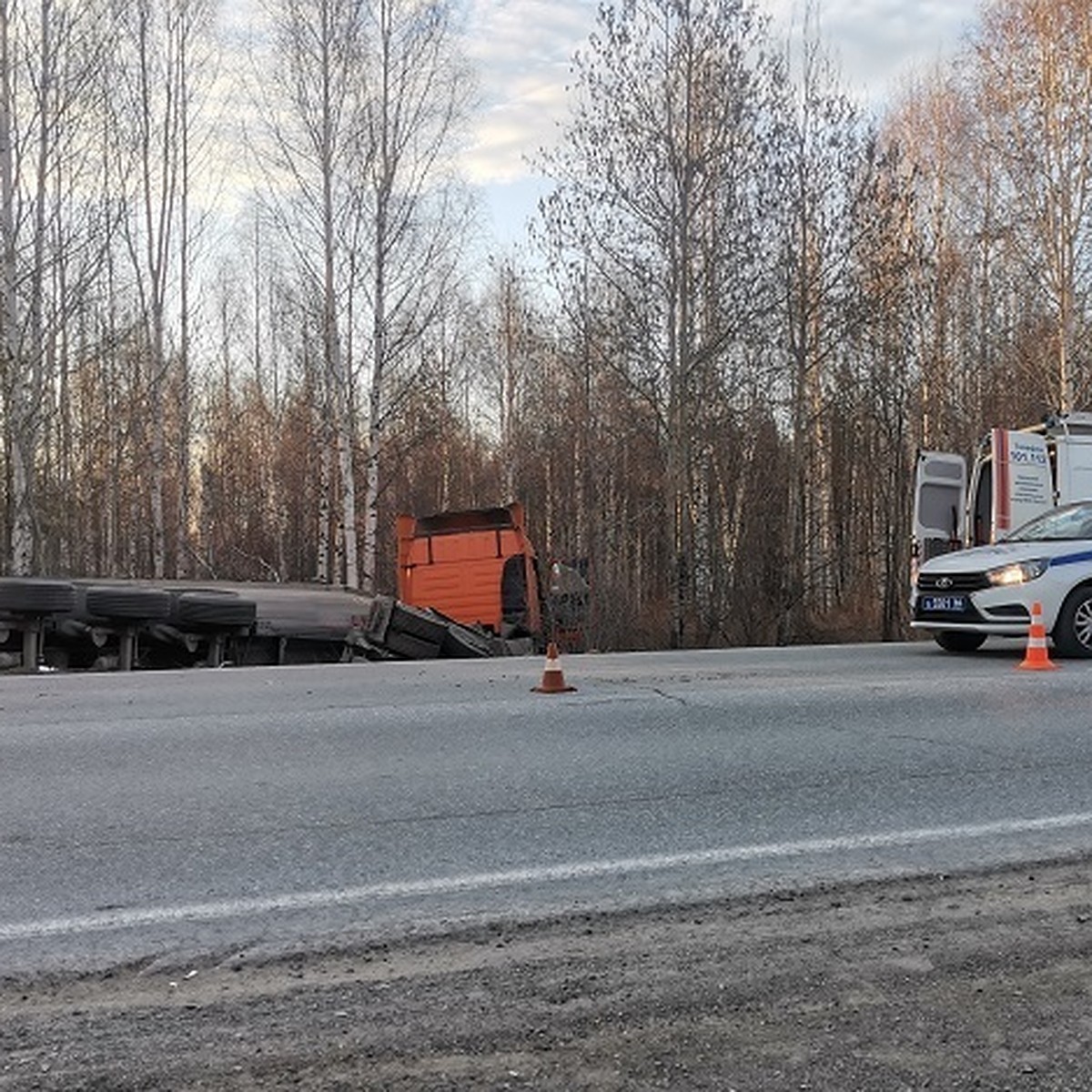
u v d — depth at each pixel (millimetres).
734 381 20422
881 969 3516
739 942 3750
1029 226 23453
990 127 24812
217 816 5250
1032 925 3902
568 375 23016
